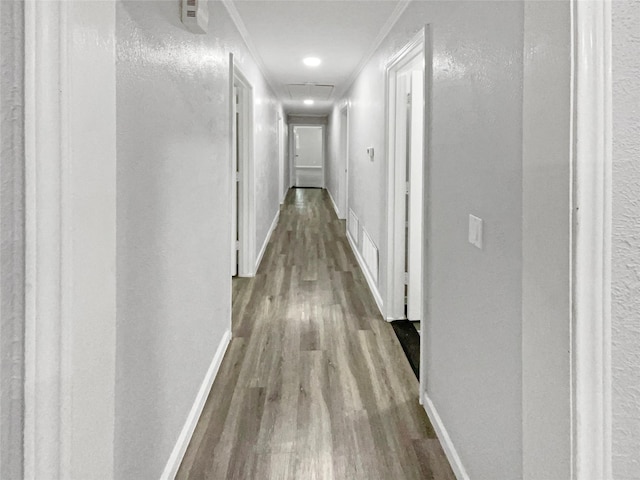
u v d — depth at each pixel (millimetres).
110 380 724
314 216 8484
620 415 619
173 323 1637
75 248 614
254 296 3863
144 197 1311
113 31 728
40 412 590
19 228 589
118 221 1126
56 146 587
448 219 1797
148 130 1332
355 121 5359
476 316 1489
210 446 1847
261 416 2066
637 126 609
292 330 3115
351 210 5945
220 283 2598
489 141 1367
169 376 1599
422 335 2150
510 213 1221
